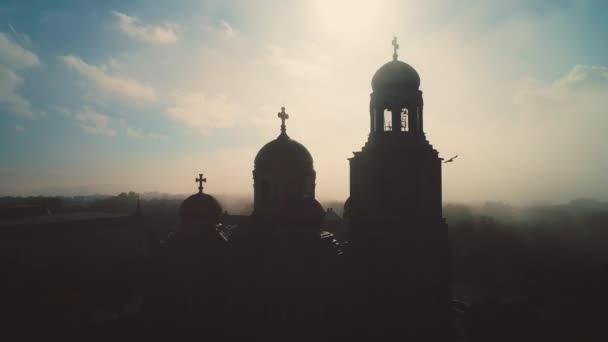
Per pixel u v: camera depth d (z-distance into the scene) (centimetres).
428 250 3003
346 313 3014
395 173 3031
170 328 2811
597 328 4000
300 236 2805
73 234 5544
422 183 3030
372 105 3200
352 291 3034
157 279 2903
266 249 2897
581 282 5159
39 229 5225
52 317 3772
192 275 2823
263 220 3156
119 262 5356
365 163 3134
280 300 2666
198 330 2797
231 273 2892
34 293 4053
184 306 2817
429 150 3111
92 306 4503
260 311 2745
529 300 4778
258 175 3225
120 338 3691
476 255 8669
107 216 6656
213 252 2861
